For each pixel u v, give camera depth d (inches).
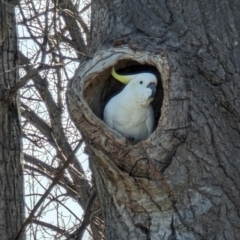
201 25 282.4
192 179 258.8
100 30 300.5
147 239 267.4
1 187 386.6
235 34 283.4
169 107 253.8
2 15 396.2
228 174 262.8
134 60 273.0
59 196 541.0
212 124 262.4
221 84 271.3
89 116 261.7
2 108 391.2
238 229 262.5
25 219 396.2
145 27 285.7
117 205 275.3
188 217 261.9
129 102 295.1
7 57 398.0
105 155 260.2
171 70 257.9
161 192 260.2
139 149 254.1
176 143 253.9
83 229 437.7
